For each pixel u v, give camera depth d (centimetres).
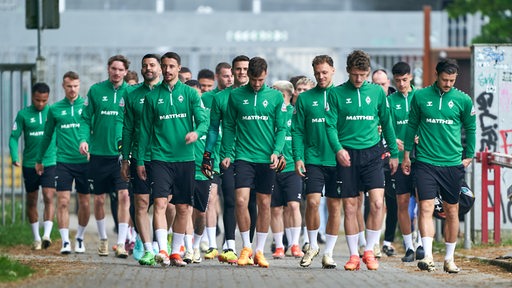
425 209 3250
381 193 3303
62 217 4081
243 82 3550
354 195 3303
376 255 3912
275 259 3841
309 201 3391
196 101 3322
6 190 6219
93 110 3969
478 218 4262
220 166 3538
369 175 3291
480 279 3052
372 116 3275
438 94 3228
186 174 3341
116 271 3144
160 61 3494
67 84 4094
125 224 3934
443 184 3244
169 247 3862
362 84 3272
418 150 3256
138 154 3369
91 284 2780
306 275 3083
